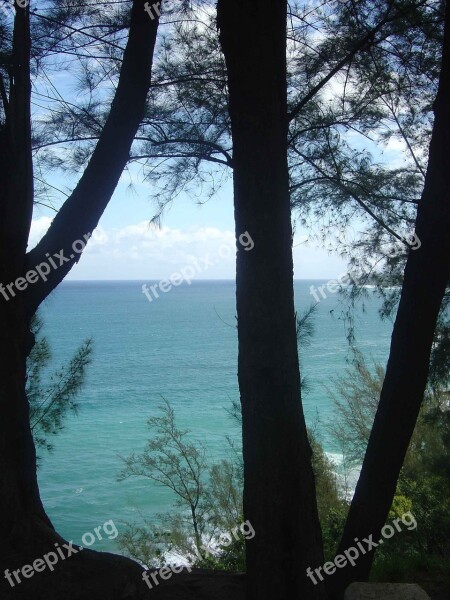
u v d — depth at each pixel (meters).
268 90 4.04
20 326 4.55
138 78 4.84
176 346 53.91
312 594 3.98
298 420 4.04
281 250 4.03
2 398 4.41
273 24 4.06
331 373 28.20
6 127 4.52
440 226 4.41
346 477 14.97
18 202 4.52
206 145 6.07
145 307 98.06
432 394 7.05
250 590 4.02
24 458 4.47
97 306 103.56
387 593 4.09
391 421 4.51
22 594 3.99
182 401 32.69
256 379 4.00
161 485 18.78
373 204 6.08
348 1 5.66
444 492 9.13
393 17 5.25
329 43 5.79
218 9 4.19
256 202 4.02
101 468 21.83
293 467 4.00
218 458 20.55
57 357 38.53
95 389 36.47
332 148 6.03
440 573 6.25
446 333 6.13
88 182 4.76
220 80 5.96
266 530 3.97
